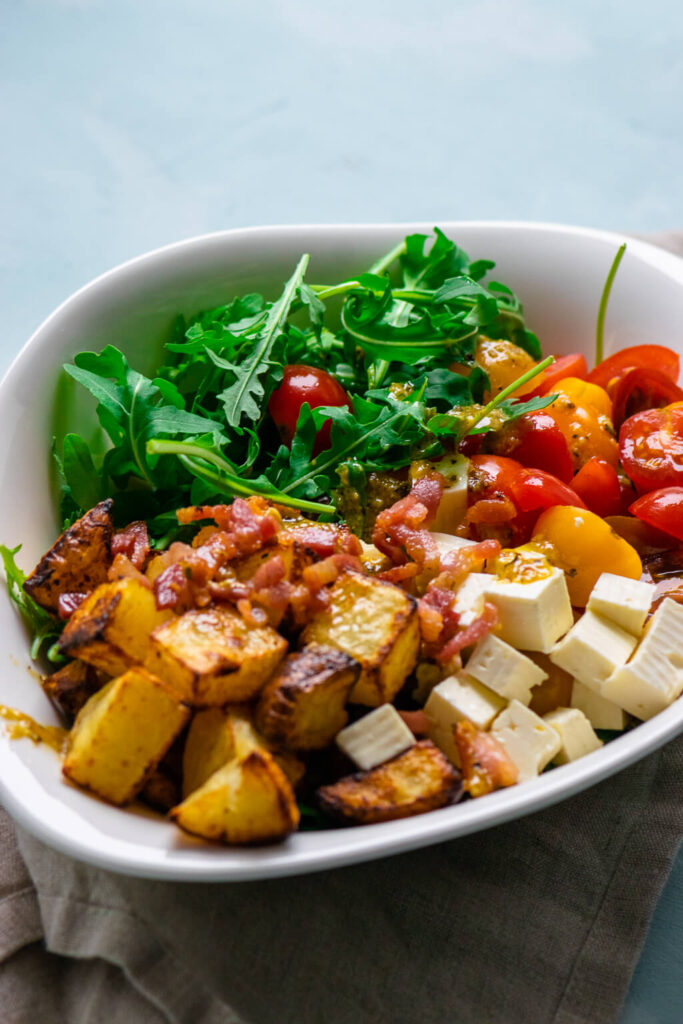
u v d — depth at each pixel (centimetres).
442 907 37
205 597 35
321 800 33
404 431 42
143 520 41
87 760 33
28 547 39
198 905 36
